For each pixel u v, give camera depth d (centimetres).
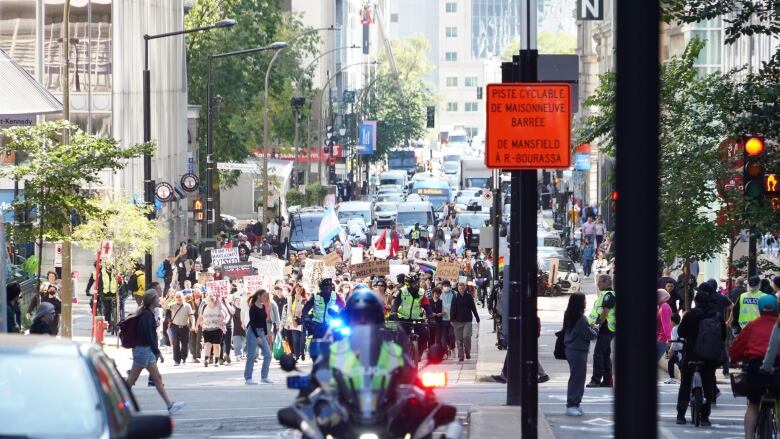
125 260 11044
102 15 15338
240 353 9581
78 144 8088
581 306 5622
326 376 3016
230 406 6400
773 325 4266
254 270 11325
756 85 6019
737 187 8431
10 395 2427
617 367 1838
